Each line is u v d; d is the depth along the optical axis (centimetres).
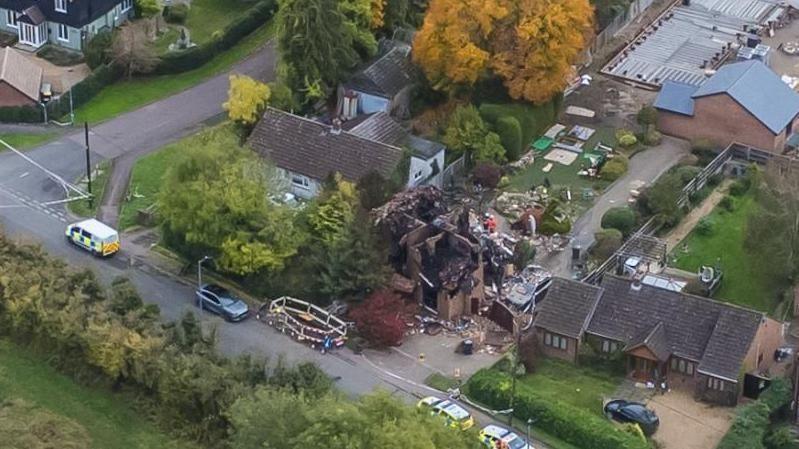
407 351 13738
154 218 15388
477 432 11862
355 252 14062
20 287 13438
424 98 17700
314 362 13062
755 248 14812
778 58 19575
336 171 15675
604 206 16150
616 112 18075
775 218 14675
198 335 13038
